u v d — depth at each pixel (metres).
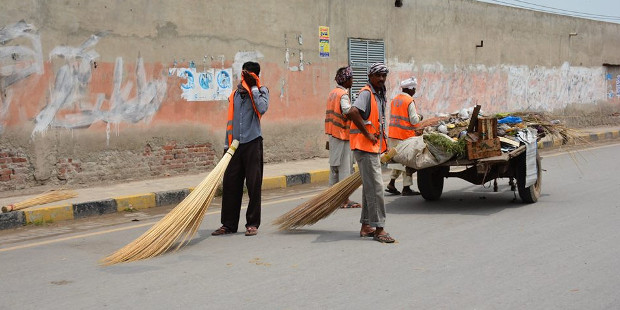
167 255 6.30
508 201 9.32
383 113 6.80
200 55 12.04
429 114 17.72
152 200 9.76
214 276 5.52
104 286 5.27
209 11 12.12
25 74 9.78
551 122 9.78
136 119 11.15
